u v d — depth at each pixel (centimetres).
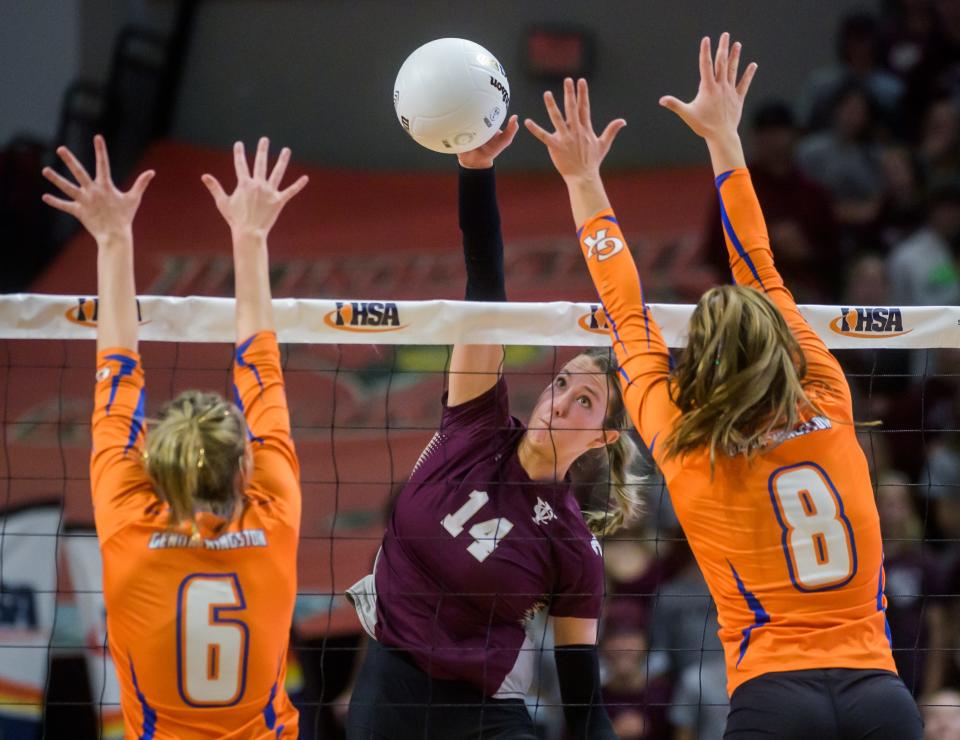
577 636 1426
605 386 1421
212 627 1076
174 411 1095
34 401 3147
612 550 2608
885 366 3189
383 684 1381
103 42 3822
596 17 3809
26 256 3678
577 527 1418
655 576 2566
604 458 1577
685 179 3716
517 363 3134
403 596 1392
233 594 1084
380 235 3641
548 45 3784
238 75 3953
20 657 2564
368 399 3181
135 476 1116
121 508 1098
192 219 3712
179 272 3522
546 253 3494
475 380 1448
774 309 1134
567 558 1402
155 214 3719
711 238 3391
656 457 1154
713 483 1127
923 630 2541
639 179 3744
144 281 3494
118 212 1227
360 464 3014
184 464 1057
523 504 1405
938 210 3494
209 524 1087
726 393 1099
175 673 1074
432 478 1425
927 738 2252
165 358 3078
